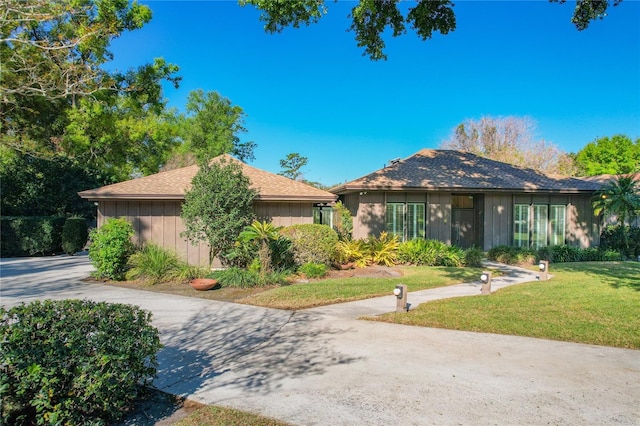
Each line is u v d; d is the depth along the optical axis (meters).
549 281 10.81
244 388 4.12
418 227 16.42
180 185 13.39
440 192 16.50
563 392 4.02
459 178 16.97
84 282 10.61
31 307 3.46
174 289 9.64
